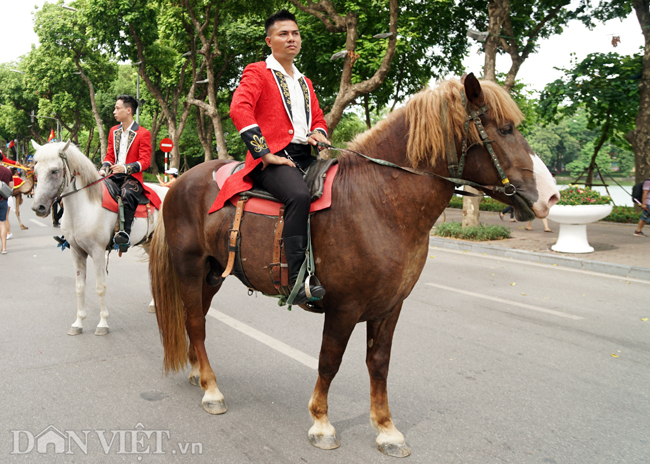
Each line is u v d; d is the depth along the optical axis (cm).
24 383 360
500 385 364
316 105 302
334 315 264
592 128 1661
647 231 1199
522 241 1052
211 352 425
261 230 280
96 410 320
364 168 264
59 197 461
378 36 1149
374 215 253
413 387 360
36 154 454
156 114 3441
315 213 263
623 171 3073
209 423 305
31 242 1055
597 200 895
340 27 1248
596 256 865
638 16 1363
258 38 2117
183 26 2088
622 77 1397
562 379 375
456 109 242
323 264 260
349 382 368
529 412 322
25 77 3594
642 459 269
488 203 1834
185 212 329
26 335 467
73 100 3406
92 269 780
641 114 1370
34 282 686
